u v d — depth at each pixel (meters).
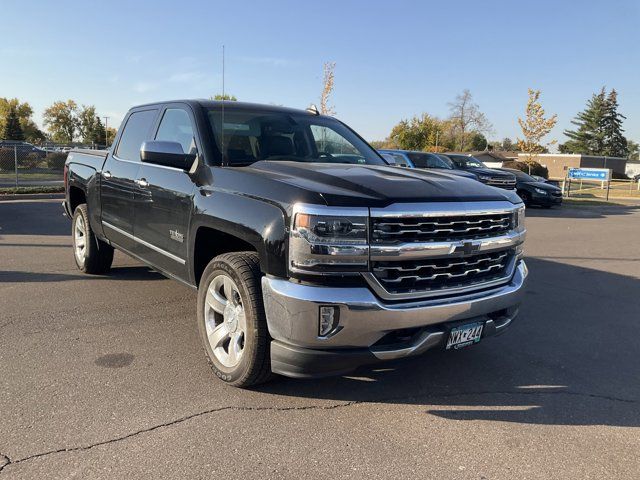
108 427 3.02
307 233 2.91
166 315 4.98
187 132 4.31
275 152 4.30
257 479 2.60
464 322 3.31
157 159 3.90
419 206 3.08
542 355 4.41
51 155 31.30
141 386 3.54
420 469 2.73
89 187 5.93
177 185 4.10
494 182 16.11
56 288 5.80
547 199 19.39
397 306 3.02
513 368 4.11
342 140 4.92
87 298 5.46
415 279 3.12
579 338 4.86
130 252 5.13
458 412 3.37
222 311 3.57
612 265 8.41
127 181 4.96
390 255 2.98
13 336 4.35
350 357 3.01
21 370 3.72
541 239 11.23
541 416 3.35
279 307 3.02
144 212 4.65
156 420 3.11
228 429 3.05
